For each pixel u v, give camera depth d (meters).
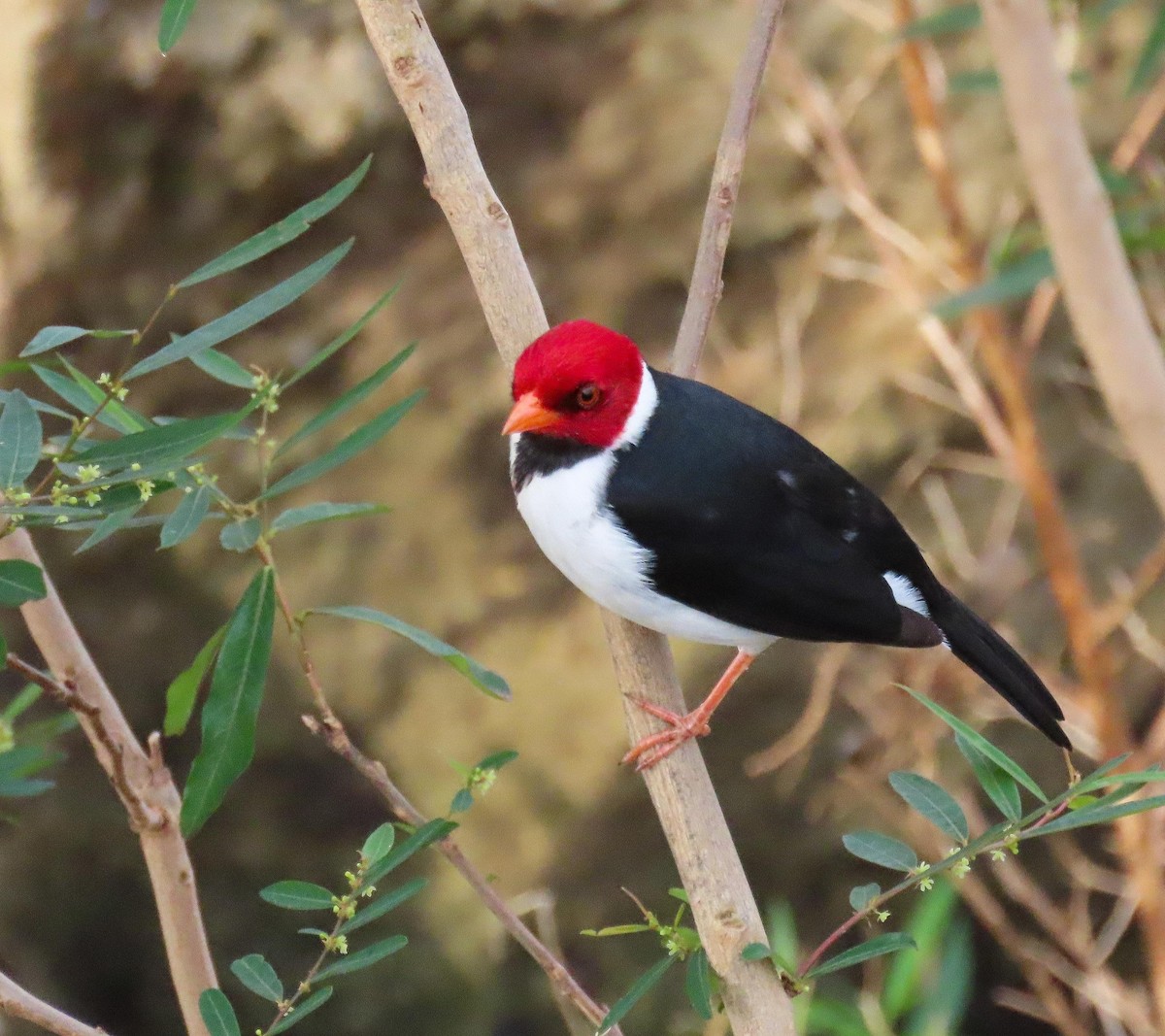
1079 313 6.44
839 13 12.65
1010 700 7.29
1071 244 6.34
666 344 12.98
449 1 13.72
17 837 13.90
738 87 6.22
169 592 13.95
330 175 13.88
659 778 5.77
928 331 9.52
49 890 13.90
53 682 4.98
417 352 13.48
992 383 12.09
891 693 10.38
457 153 5.92
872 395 12.19
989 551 11.32
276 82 13.55
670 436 6.45
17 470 4.20
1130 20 12.11
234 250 4.42
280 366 13.76
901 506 12.08
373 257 13.95
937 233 12.11
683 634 6.61
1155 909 8.50
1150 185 8.79
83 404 4.92
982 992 12.07
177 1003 14.02
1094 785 4.34
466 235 6.07
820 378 12.35
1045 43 6.21
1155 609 11.55
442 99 5.87
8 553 5.44
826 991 12.08
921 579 7.19
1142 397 6.40
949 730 10.34
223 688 4.60
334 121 13.54
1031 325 9.29
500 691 5.07
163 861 5.53
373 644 13.20
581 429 6.36
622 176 13.30
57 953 13.91
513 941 12.75
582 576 6.51
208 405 13.96
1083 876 9.45
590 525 6.37
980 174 12.16
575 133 13.56
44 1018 4.59
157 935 14.00
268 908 13.52
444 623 13.13
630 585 6.38
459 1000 12.91
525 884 12.67
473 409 13.30
